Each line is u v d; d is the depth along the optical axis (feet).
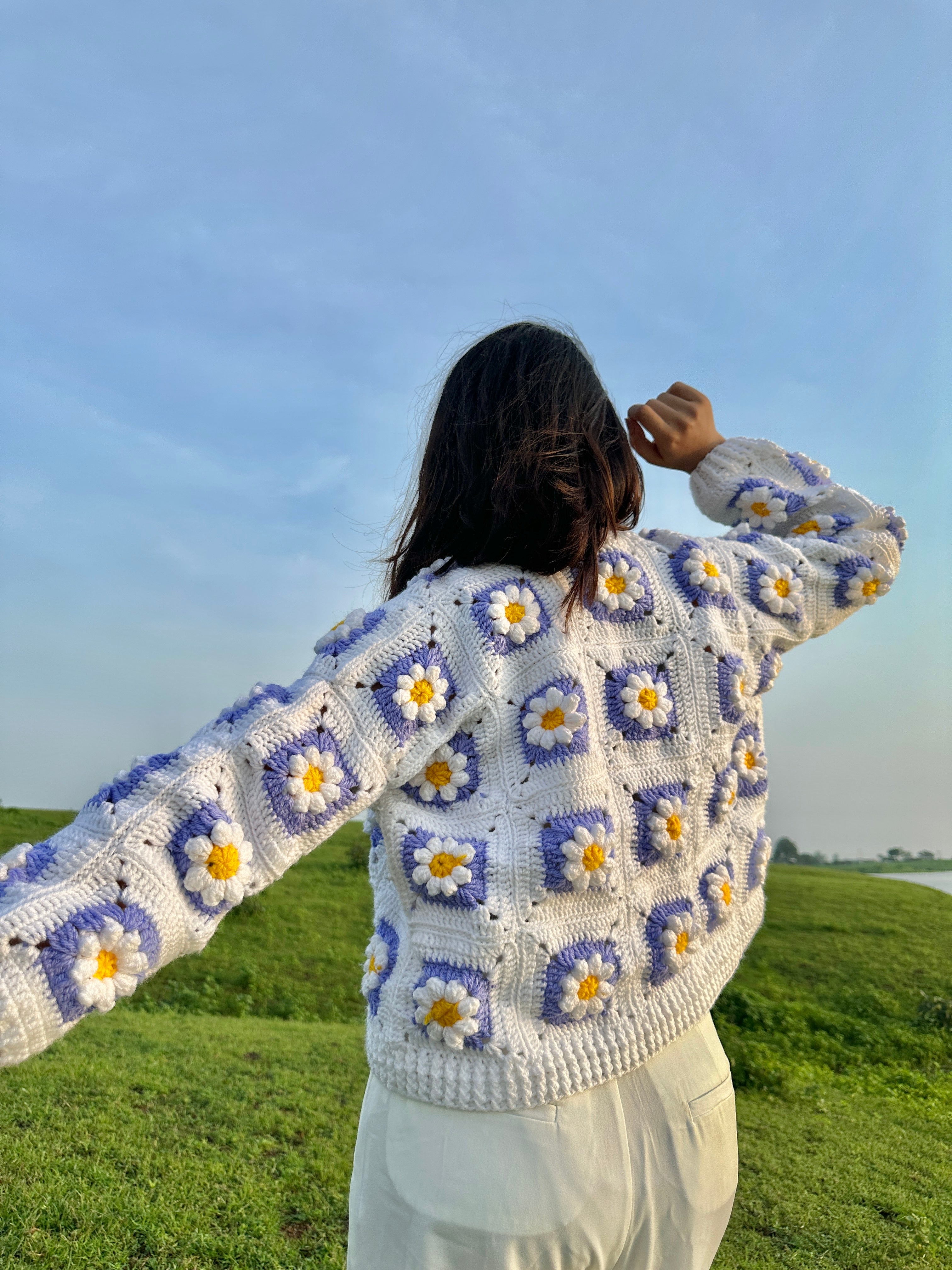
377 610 3.22
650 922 3.42
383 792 3.15
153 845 2.57
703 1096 3.43
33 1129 10.94
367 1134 3.18
